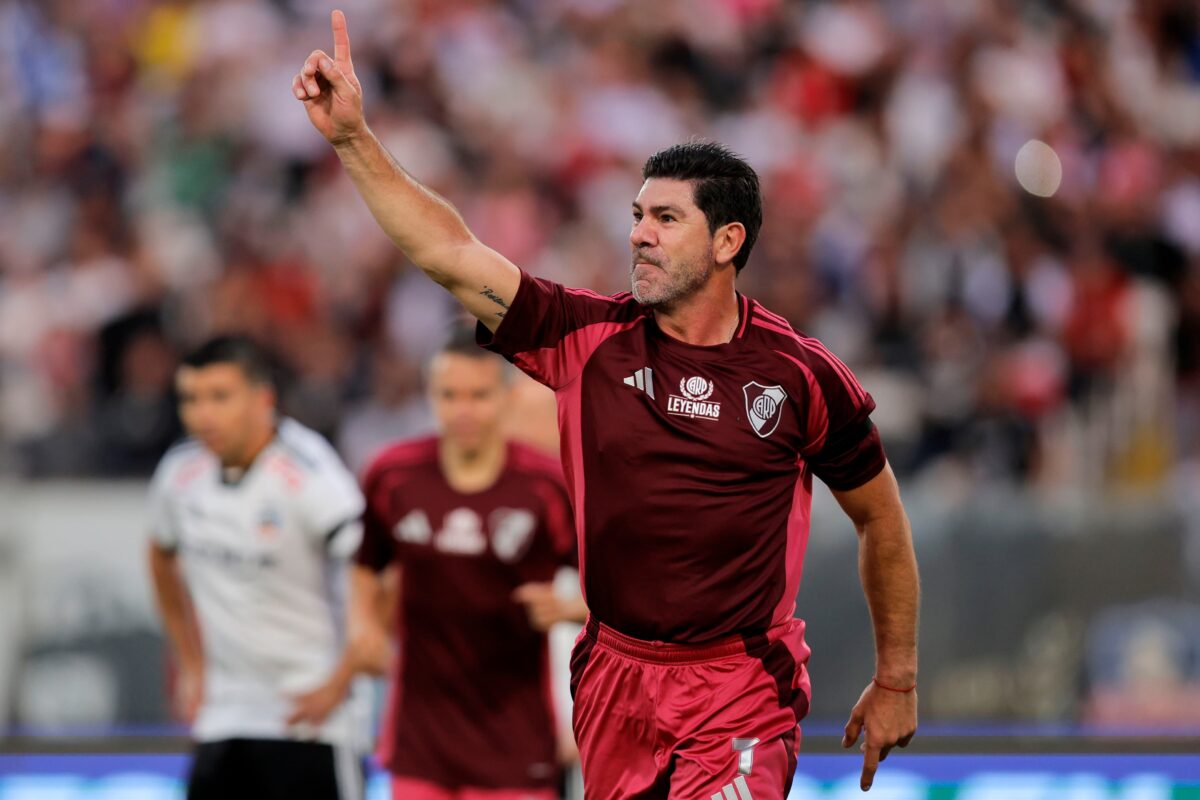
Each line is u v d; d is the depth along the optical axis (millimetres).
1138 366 35031
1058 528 25031
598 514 12938
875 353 34406
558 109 42156
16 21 44781
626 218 39938
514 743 18766
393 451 19359
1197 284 37688
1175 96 43281
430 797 18781
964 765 22016
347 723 19734
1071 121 41219
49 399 35812
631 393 12883
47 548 24609
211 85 43156
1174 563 24891
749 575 12922
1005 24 42469
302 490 19391
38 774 22547
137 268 38969
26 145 43000
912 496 27188
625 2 44375
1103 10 43594
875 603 13883
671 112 42312
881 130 41000
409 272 38000
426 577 18844
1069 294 36094
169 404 33812
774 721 12984
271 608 19547
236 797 19703
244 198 40781
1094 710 24672
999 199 37938
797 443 13039
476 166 41469
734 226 12930
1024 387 33375
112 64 44750
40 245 40219
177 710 24344
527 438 21734
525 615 18781
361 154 12445
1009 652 24844
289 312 37344
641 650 13031
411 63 43344
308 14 44719
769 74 43125
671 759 13031
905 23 42875
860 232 37688
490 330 12961
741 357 12961
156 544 20359
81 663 24422
